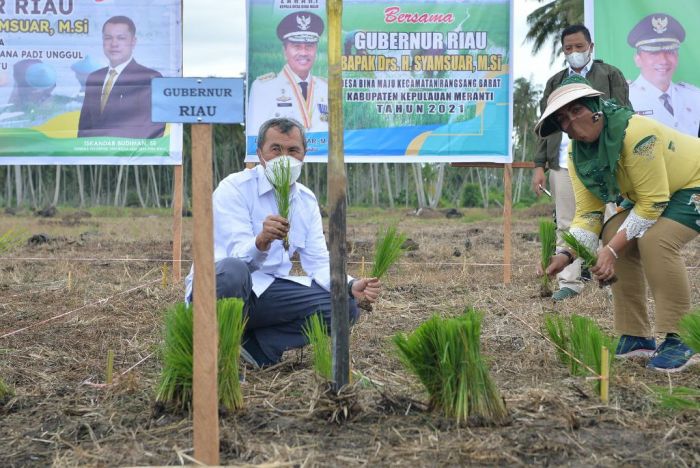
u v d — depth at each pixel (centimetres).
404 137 773
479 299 673
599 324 557
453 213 2458
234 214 409
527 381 394
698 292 691
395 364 430
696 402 339
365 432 313
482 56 768
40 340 502
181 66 758
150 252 1223
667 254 418
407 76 768
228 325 333
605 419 330
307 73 753
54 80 757
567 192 693
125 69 758
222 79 261
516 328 537
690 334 364
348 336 327
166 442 303
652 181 407
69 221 2250
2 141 759
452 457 288
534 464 284
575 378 389
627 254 446
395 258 388
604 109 409
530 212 2588
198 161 260
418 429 314
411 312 616
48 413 343
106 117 761
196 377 267
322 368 348
